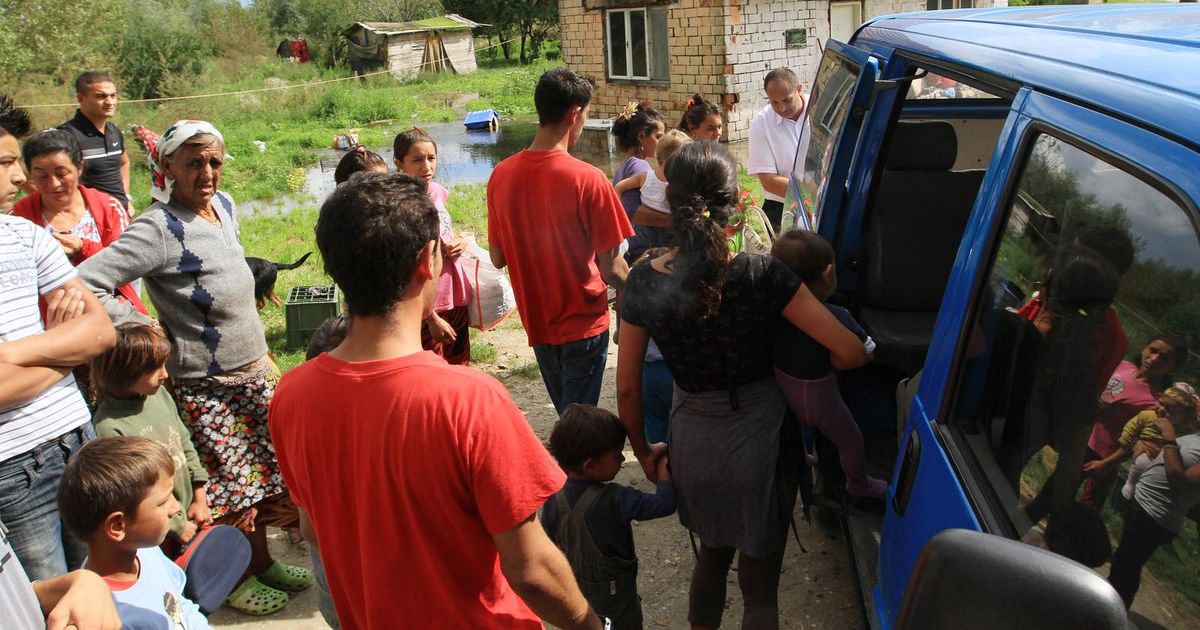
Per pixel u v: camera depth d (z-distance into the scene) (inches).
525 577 71.4
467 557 71.3
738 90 704.4
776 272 101.1
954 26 120.0
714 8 686.5
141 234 133.6
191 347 140.4
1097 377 63.6
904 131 168.1
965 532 50.5
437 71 1449.3
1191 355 53.2
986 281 84.5
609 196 156.0
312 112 1035.3
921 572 50.6
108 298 132.9
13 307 111.6
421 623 72.9
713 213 99.0
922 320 162.7
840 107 162.6
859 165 146.6
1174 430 54.2
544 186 154.7
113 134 269.1
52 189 179.9
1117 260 62.3
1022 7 132.6
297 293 276.7
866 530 123.5
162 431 132.0
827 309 111.6
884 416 153.1
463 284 198.5
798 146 214.5
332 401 70.2
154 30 1125.1
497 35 1726.1
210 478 143.9
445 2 1723.7
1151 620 54.4
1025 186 78.8
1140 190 59.9
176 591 113.2
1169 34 75.8
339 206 67.4
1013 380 75.9
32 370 107.8
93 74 260.2
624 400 113.8
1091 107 67.8
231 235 146.9
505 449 68.3
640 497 119.3
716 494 107.8
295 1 1776.6
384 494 68.9
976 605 48.2
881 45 143.6
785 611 143.1
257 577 153.6
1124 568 57.4
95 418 128.1
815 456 141.3
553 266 159.5
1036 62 82.7
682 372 106.2
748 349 103.2
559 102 152.3
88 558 105.6
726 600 146.0
